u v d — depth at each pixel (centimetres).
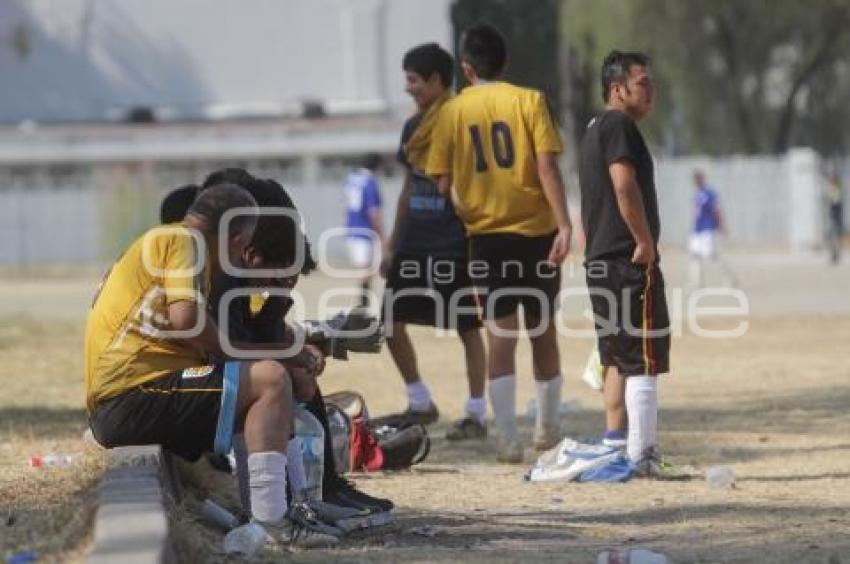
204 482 3297
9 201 17400
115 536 2389
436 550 2852
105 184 17050
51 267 16262
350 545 2911
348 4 18688
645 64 3731
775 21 19062
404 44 18700
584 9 19238
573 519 3189
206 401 2900
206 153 18038
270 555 2788
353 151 17912
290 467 2998
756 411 4953
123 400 2919
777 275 12644
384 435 3878
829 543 2880
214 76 18962
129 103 19062
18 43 18925
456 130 4081
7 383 5916
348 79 18750
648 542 2925
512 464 4016
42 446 4178
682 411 4984
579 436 4409
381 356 6738
